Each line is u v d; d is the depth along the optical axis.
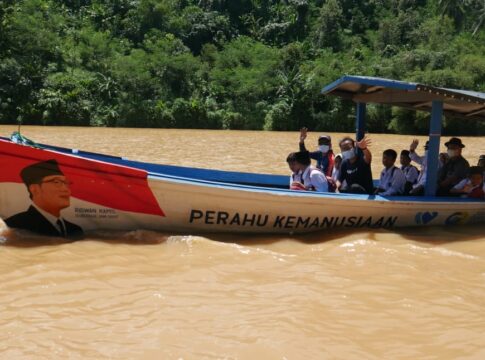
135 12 53.84
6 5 43.38
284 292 4.73
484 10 52.75
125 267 5.27
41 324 3.97
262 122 43.75
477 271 5.44
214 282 4.93
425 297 4.70
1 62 41.19
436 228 7.25
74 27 51.41
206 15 56.19
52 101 39.66
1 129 33.75
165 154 19.05
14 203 6.00
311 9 60.16
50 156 5.84
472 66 43.34
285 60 47.34
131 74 43.16
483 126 38.66
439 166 8.30
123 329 3.92
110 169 6.00
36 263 5.28
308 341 3.81
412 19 54.22
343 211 6.73
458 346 3.81
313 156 8.39
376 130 42.38
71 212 6.12
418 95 7.46
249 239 6.45
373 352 3.70
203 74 46.41
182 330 3.92
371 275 5.24
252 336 3.84
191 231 6.49
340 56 49.78
